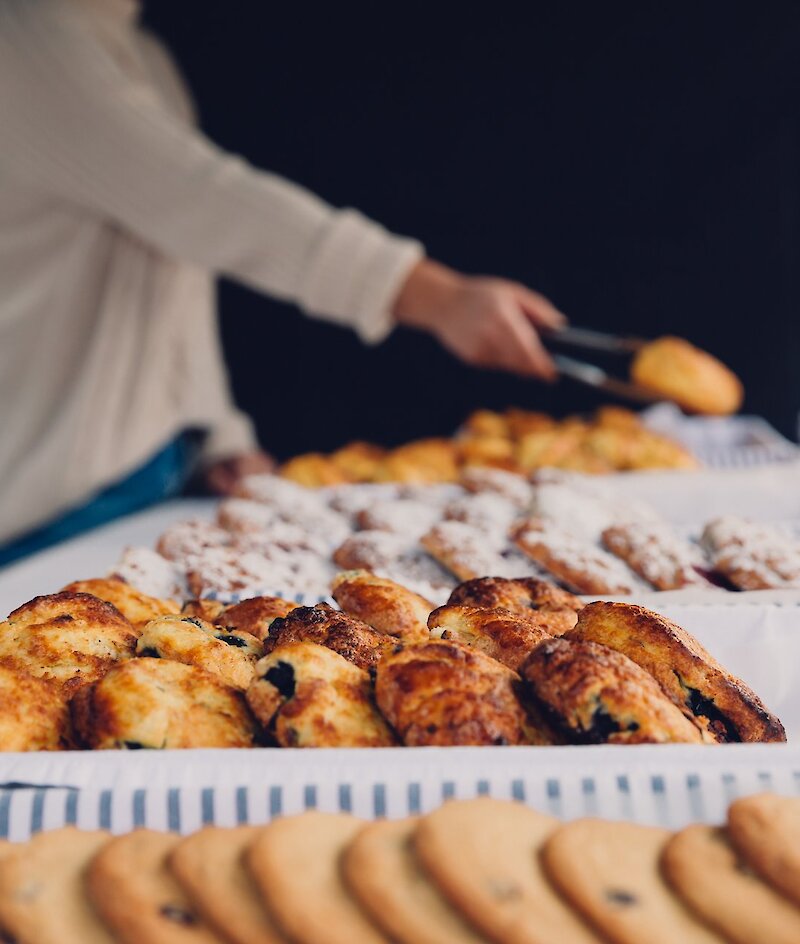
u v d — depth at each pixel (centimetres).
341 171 524
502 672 109
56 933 78
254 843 84
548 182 514
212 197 278
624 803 91
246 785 93
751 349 509
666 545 190
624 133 503
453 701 103
